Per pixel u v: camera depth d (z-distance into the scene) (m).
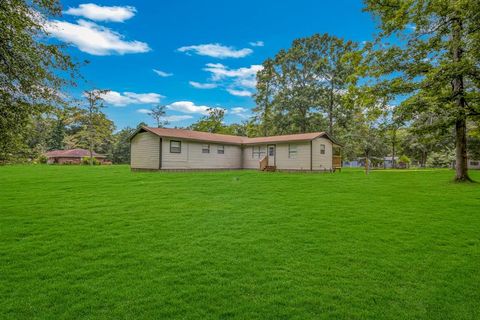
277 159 23.67
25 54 6.05
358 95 16.09
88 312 2.94
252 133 46.84
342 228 5.96
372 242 5.12
